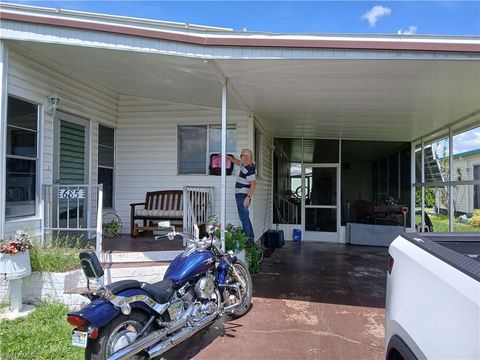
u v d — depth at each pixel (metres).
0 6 4.51
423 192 9.92
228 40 4.10
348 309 4.54
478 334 1.32
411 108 6.33
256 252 6.55
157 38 4.23
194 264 3.49
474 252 2.25
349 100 5.92
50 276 4.40
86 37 4.45
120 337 2.74
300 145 10.80
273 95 5.75
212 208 7.25
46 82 5.51
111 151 7.60
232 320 4.15
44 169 5.44
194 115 7.50
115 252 5.18
